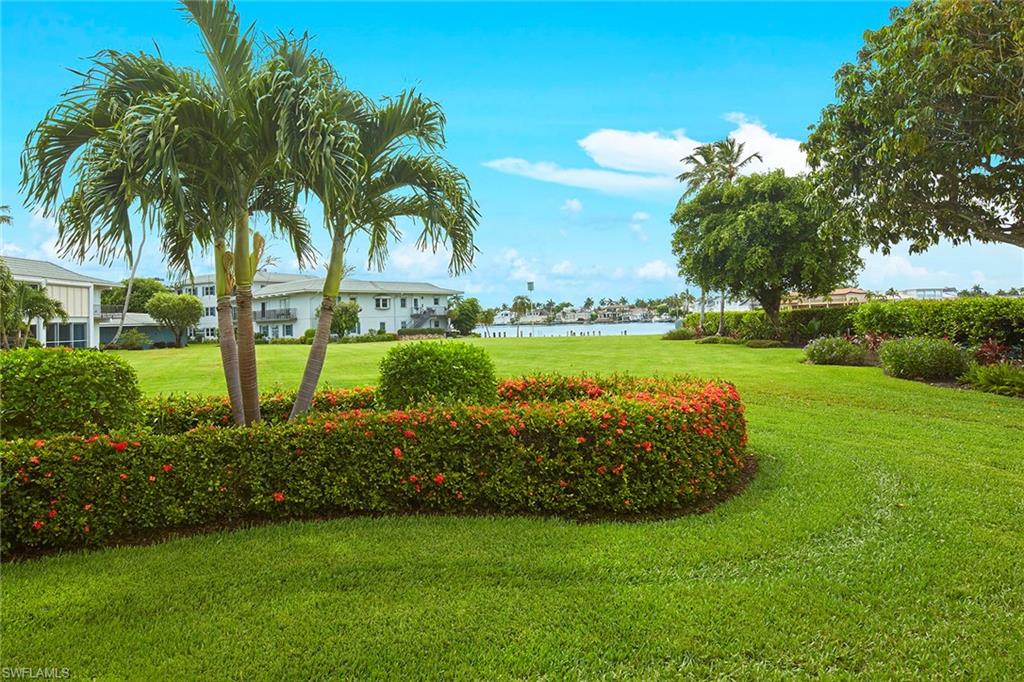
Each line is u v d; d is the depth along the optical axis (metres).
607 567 3.36
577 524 4.08
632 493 4.28
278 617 2.80
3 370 4.26
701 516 4.24
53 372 4.36
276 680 2.37
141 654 2.53
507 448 4.30
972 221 11.06
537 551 3.57
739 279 25.89
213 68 5.12
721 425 4.84
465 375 5.77
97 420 4.47
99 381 4.52
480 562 3.41
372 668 2.44
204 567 3.33
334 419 4.37
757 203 24.92
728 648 2.58
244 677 2.38
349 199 4.48
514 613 2.85
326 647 2.57
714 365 16.28
